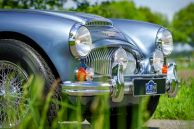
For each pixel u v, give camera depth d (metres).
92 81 3.01
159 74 3.31
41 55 3.01
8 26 3.01
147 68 3.36
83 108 3.00
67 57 2.97
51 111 2.91
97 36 3.13
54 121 2.89
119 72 3.06
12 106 2.96
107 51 3.12
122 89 3.04
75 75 2.98
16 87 2.97
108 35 3.19
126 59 3.15
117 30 3.35
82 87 2.93
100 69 3.09
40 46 2.97
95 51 3.08
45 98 2.90
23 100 2.94
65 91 2.93
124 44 3.22
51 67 3.00
